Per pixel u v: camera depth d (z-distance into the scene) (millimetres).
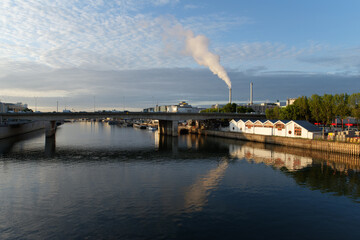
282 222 32469
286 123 105438
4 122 143000
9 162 71750
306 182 50344
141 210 36094
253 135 120875
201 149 98750
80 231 29969
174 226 31234
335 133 92188
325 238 28578
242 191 44875
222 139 136750
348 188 46375
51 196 42156
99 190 45438
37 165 67625
